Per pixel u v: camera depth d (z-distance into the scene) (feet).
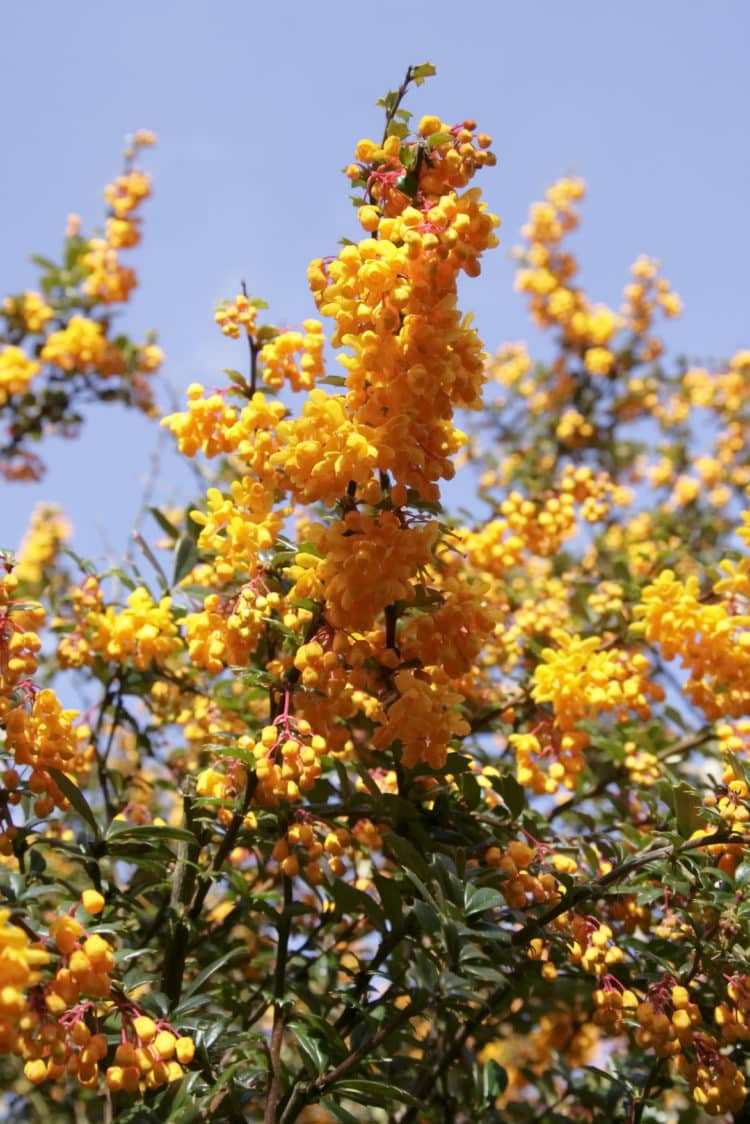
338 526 8.62
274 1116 8.87
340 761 10.61
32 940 7.26
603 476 17.56
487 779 11.62
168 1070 7.57
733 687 12.25
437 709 8.91
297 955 11.32
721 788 9.80
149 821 12.91
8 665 8.80
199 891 10.52
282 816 10.08
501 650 15.16
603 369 28.04
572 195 31.71
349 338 8.54
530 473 22.66
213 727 13.25
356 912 10.80
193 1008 8.98
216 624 10.01
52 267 23.22
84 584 12.91
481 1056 16.15
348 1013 10.11
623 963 10.54
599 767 15.38
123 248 23.88
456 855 8.80
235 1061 9.50
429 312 8.73
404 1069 11.93
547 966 10.12
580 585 16.58
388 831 9.64
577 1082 13.05
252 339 11.90
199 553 13.35
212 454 10.89
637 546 17.81
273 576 10.24
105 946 7.12
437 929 7.95
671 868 9.67
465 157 9.25
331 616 8.79
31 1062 7.10
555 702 12.09
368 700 10.48
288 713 9.32
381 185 9.41
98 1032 7.54
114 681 13.79
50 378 22.84
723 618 12.05
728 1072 8.92
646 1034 9.00
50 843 9.27
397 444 8.57
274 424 10.41
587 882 9.72
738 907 9.14
